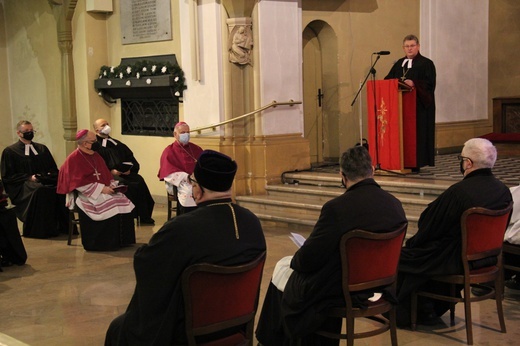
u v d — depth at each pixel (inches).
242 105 382.3
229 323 130.2
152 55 416.2
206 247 124.6
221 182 130.1
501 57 489.7
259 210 362.6
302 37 420.2
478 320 201.3
